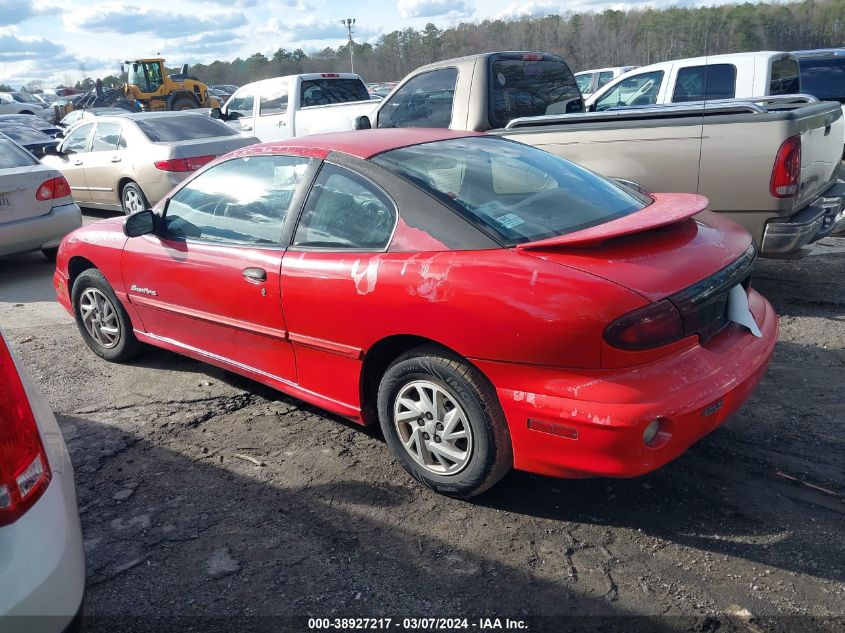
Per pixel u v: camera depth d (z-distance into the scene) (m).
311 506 3.13
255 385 4.41
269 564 2.76
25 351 5.12
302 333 3.42
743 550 2.72
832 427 3.55
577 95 8.45
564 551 2.78
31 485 1.85
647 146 5.17
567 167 3.73
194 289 3.92
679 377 2.63
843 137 5.96
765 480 3.15
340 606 2.53
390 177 3.21
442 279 2.83
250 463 3.50
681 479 3.19
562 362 2.60
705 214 3.46
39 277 7.47
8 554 1.74
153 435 3.81
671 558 2.70
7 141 7.72
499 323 2.68
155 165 9.28
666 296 2.62
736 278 2.92
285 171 3.64
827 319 5.02
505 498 3.13
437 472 3.11
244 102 11.83
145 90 27.20
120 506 3.17
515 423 2.75
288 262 3.41
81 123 10.73
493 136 4.01
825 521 2.86
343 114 10.26
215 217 3.92
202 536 2.94
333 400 3.46
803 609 2.42
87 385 4.49
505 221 3.00
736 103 5.68
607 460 2.58
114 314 4.69
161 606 2.55
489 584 2.61
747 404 3.83
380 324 3.05
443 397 3.00
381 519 3.02
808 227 4.89
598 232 2.79
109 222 4.80
